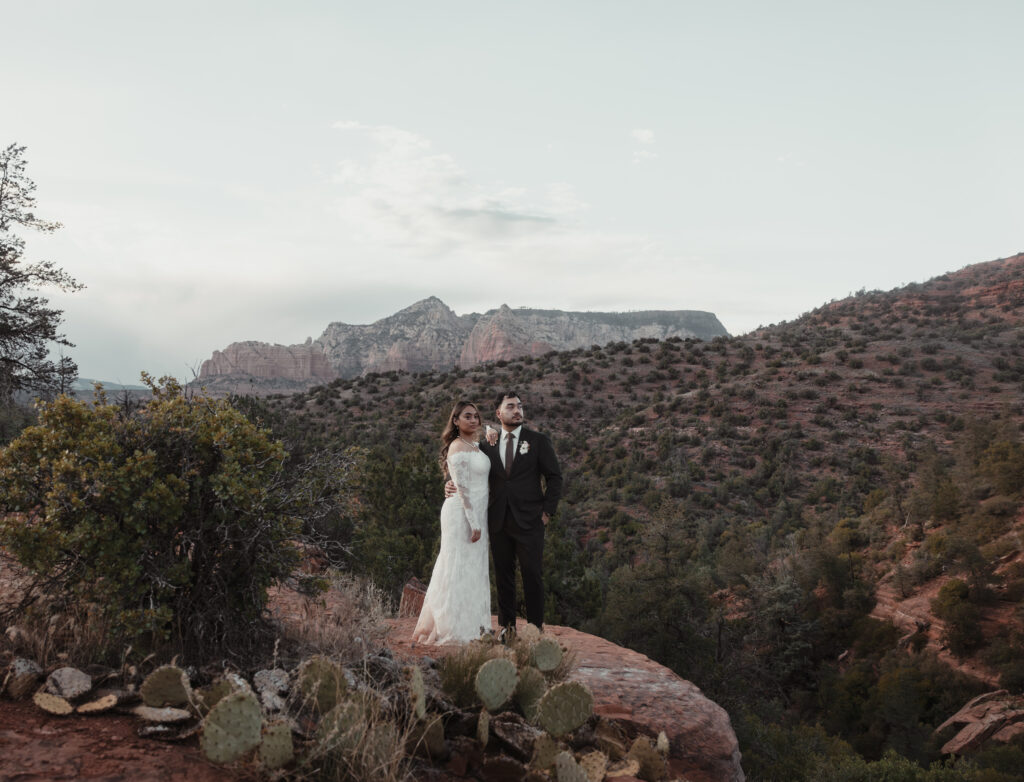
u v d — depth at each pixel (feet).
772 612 157.58
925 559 168.76
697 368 451.12
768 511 260.83
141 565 11.38
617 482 289.94
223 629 11.91
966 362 417.28
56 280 66.33
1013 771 100.73
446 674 11.41
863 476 275.80
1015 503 179.42
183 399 12.97
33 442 11.78
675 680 16.01
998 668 129.08
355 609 15.10
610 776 10.34
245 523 12.25
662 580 100.68
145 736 8.61
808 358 435.12
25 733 8.27
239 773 8.16
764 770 80.02
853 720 134.92
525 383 428.15
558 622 60.18
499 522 16.98
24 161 65.41
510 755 9.87
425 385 408.46
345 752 8.36
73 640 11.03
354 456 14.28
